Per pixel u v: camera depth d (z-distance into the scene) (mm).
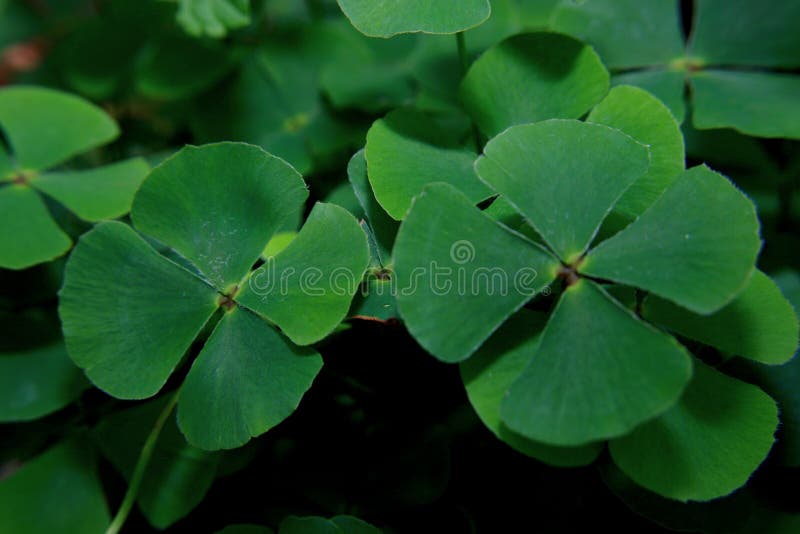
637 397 157
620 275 165
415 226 165
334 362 195
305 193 177
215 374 175
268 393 172
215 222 179
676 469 167
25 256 205
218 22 232
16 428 214
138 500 199
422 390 200
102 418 210
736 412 170
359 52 254
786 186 224
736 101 206
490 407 166
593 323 163
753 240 162
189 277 179
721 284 161
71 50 279
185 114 277
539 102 189
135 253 178
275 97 248
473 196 181
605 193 170
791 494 190
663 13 217
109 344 176
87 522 206
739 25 214
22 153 220
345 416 203
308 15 292
